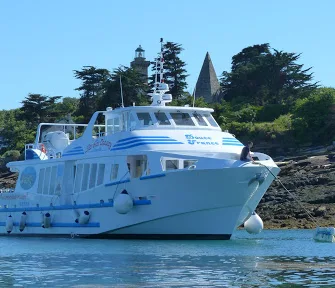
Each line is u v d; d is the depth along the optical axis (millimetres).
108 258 31141
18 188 45781
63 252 33812
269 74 103250
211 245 35688
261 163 36094
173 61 102375
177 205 35906
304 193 54969
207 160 35531
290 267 28094
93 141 40750
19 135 105062
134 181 37062
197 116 39812
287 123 81312
